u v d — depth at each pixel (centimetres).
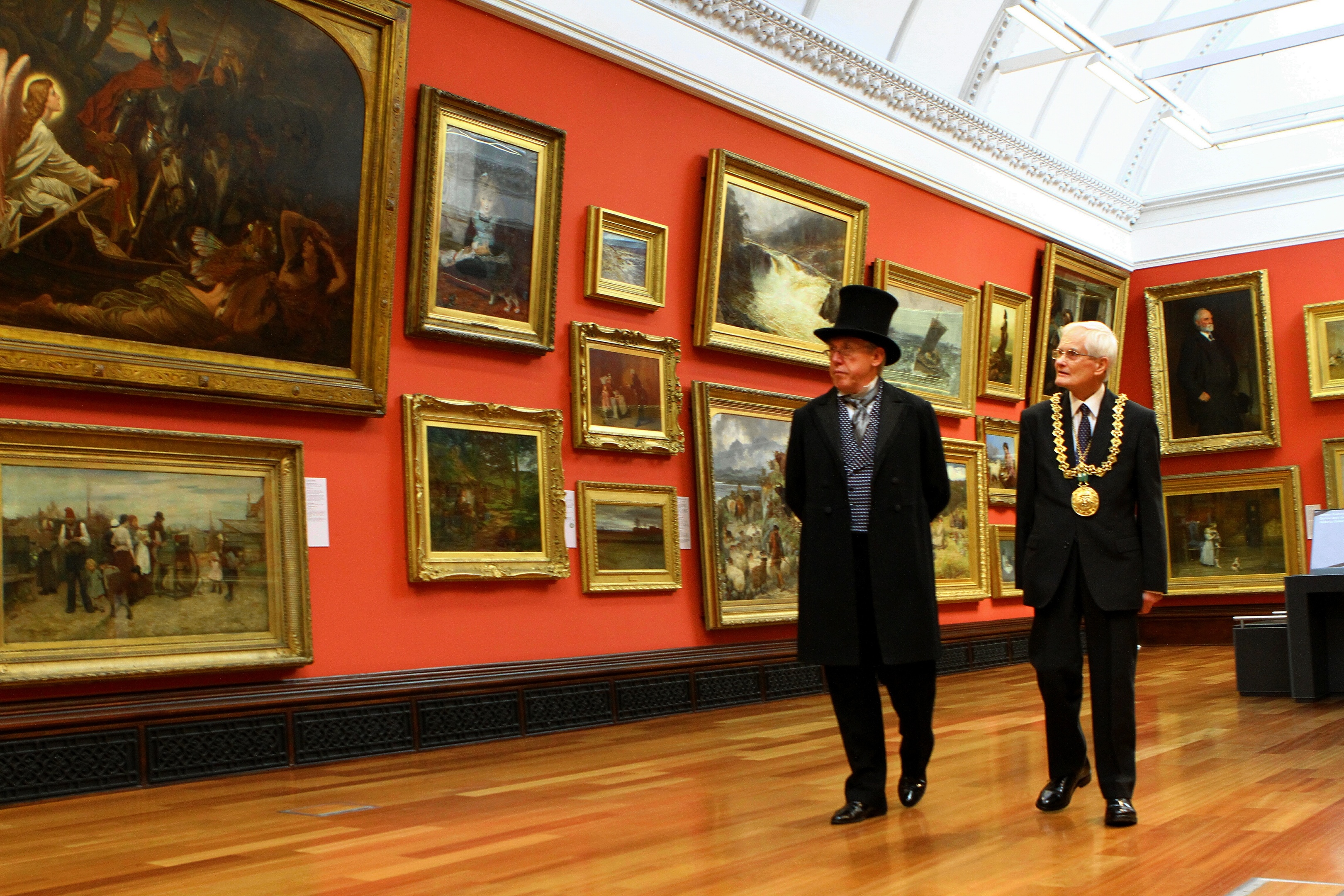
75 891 469
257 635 848
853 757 585
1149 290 2003
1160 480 567
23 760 717
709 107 1250
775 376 1319
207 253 830
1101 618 560
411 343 972
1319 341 1848
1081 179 1870
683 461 1207
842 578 577
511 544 1018
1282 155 1939
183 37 814
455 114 987
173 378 806
